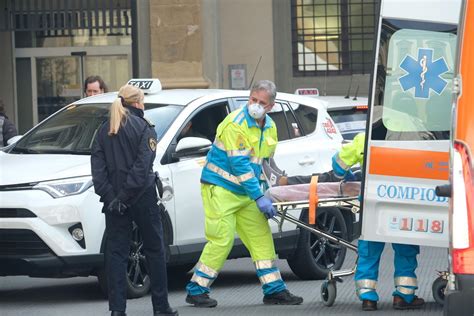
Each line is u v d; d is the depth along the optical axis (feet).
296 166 76.64
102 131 58.13
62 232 65.46
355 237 80.79
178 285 77.82
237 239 73.97
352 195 63.98
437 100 58.85
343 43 137.69
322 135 80.12
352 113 99.09
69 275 66.90
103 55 139.13
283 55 136.98
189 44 125.49
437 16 58.70
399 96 59.26
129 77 138.82
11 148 74.59
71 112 76.33
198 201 71.31
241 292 72.79
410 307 63.41
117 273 58.13
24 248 65.57
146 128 58.08
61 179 66.13
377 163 59.41
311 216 63.46
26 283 80.38
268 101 63.36
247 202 65.05
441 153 58.75
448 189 44.24
